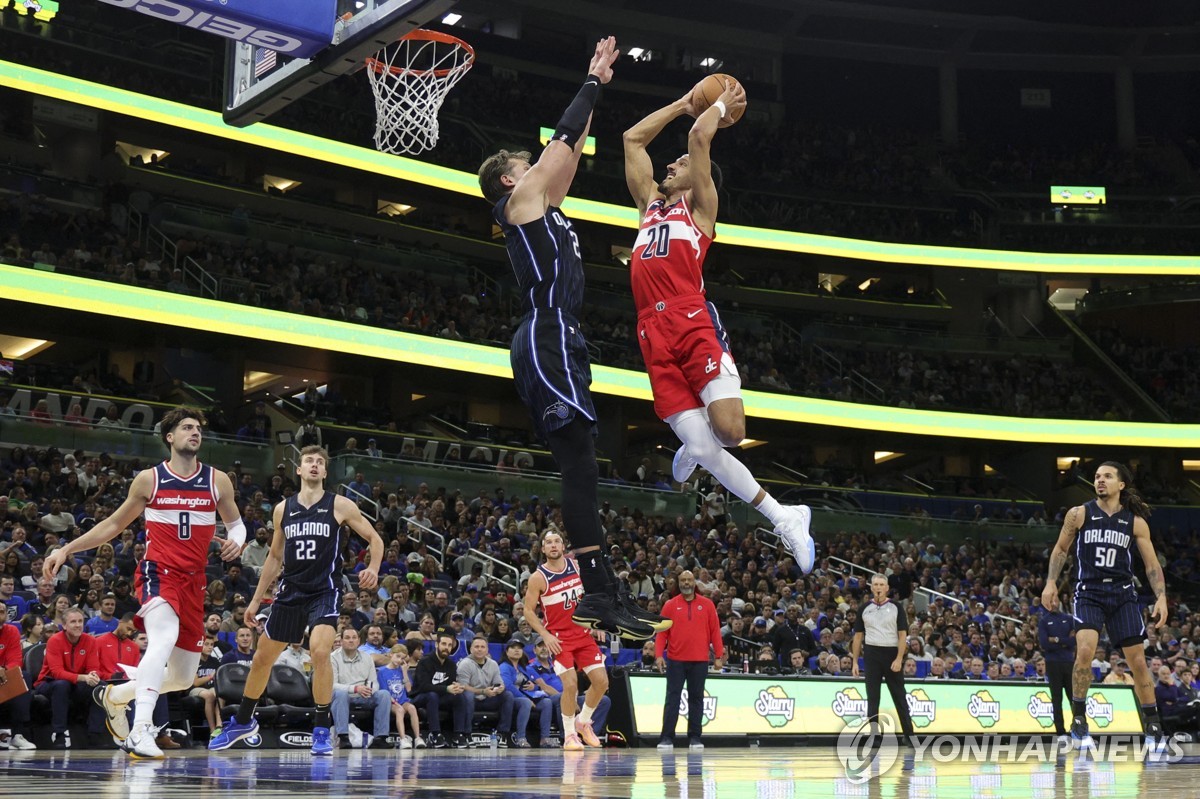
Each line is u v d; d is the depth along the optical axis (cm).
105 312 2239
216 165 2958
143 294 2289
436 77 1041
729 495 2584
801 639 1609
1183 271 3409
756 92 3841
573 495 457
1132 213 3562
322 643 725
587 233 3297
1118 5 3672
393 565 1689
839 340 3356
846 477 3112
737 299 3394
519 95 3419
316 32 835
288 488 2042
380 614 1308
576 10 3662
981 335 3431
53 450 1911
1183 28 3725
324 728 750
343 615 1279
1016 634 2058
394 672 1177
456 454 2417
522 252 479
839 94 4012
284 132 2705
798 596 1961
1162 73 3991
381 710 1141
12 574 1293
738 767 549
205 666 1132
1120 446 3192
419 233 3062
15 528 1438
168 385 2414
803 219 3406
